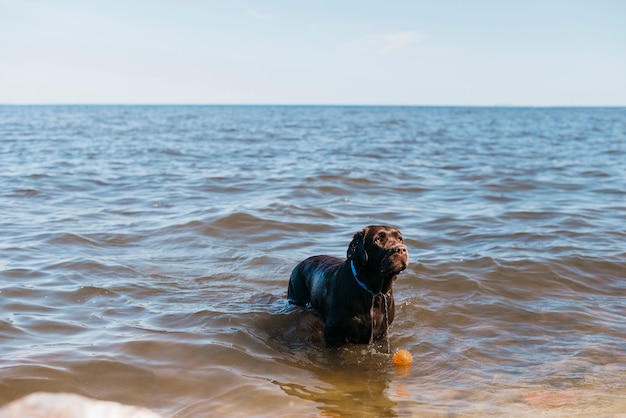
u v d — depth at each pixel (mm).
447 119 97938
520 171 21781
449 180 19375
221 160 25531
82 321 7250
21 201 15195
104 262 9742
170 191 16906
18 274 9000
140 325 7152
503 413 5234
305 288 7953
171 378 5828
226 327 7184
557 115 134375
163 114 131375
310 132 51938
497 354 6598
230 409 5297
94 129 55969
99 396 5453
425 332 7281
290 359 6504
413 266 9523
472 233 11969
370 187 17609
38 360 5996
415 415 5215
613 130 59000
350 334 6922
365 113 148750
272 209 13672
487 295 8383
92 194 16500
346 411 5293
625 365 6246
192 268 9633
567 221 12820
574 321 7520
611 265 9656
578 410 5270
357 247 6766
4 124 65375
